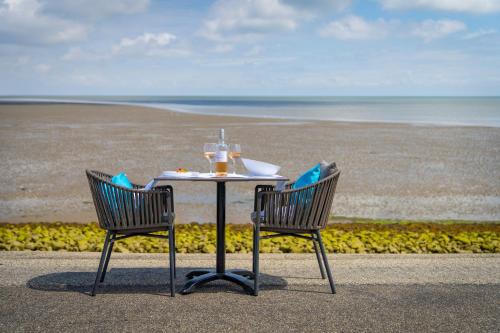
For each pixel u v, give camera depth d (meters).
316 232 4.85
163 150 17.88
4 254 5.99
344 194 10.98
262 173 5.15
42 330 3.87
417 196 10.91
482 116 47.41
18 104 69.88
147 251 6.46
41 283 4.96
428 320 4.15
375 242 6.92
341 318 4.16
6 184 11.82
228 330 3.90
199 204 10.03
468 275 5.36
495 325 4.08
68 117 37.44
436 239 7.24
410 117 44.38
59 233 7.33
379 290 4.86
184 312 4.26
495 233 7.61
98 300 4.53
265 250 6.39
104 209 4.64
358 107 83.94
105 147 18.62
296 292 4.80
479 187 11.88
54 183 11.96
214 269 5.37
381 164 15.02
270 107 80.12
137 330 3.88
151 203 4.69
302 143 20.47
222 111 57.53
